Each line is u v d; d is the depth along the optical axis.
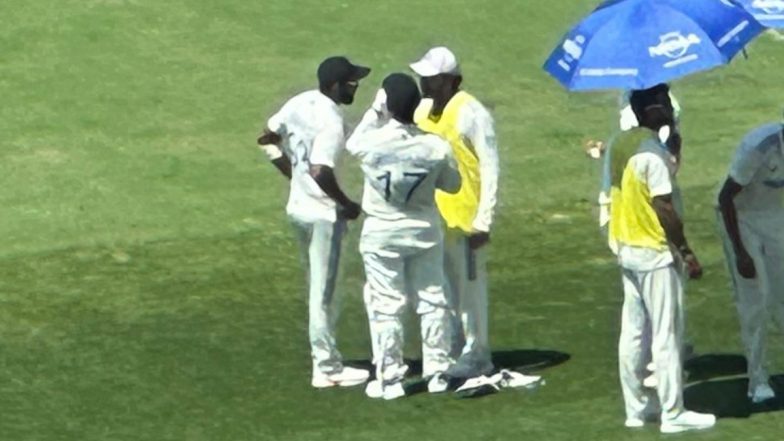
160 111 67.69
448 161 37.59
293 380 41.22
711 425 36.22
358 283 49.16
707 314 45.06
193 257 52.44
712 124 65.56
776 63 72.94
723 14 35.16
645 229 35.34
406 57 72.69
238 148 63.59
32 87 69.94
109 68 71.94
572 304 46.69
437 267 38.62
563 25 76.25
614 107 68.00
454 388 39.84
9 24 75.88
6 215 56.84
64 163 62.12
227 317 46.84
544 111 67.62
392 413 38.31
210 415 38.81
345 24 76.50
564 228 54.25
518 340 43.56
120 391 40.88
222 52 73.75
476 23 76.44
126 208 57.34
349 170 59.34
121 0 78.88
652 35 34.69
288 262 51.91
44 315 47.41
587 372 40.72
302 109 38.97
